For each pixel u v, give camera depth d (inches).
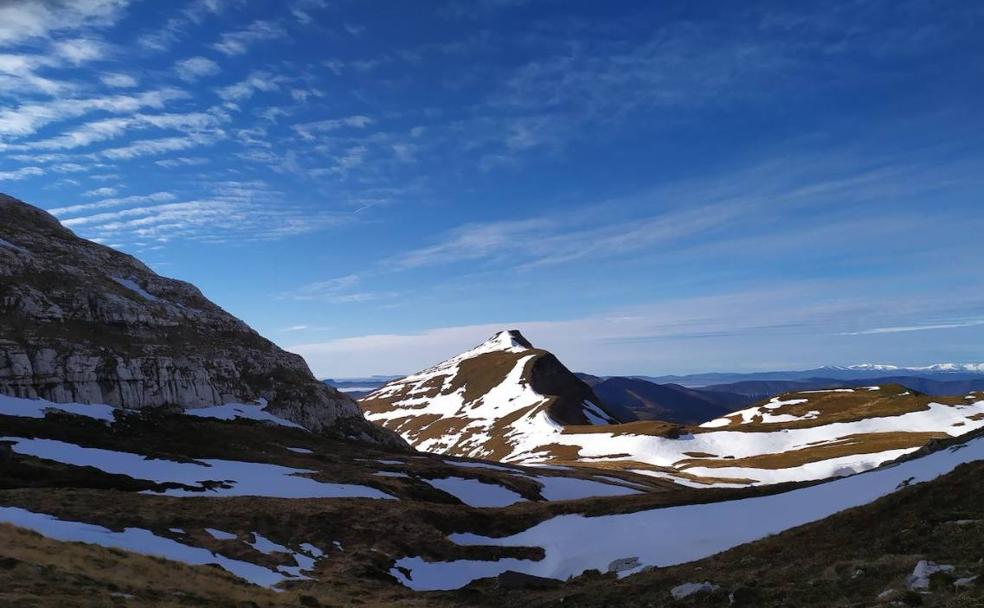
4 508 1674.5
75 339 3826.3
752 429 7081.7
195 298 5639.8
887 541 1161.4
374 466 3548.2
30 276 4119.1
